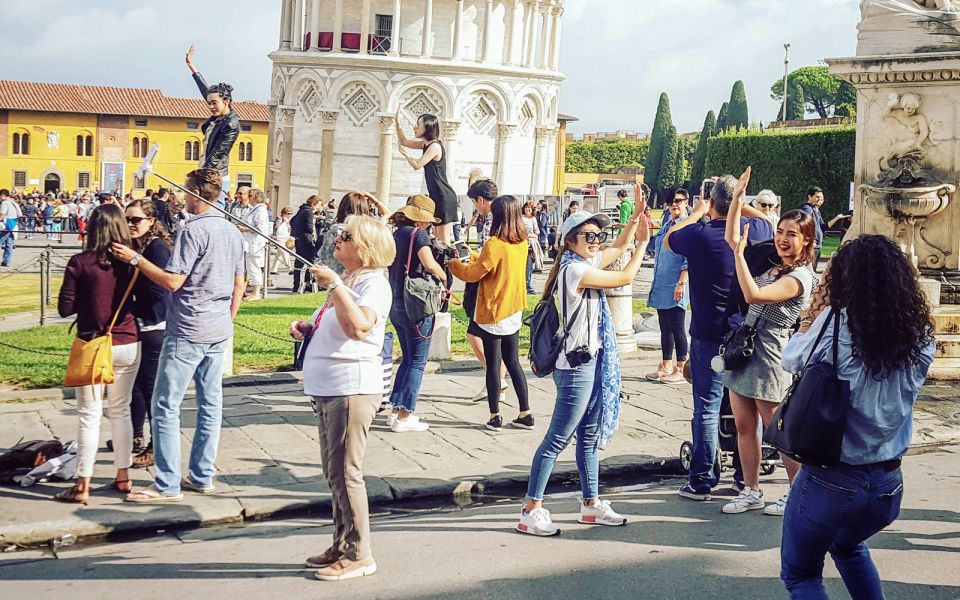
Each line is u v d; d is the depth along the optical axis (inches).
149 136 3816.4
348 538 235.0
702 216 341.1
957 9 544.7
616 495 316.5
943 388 485.4
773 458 334.0
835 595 230.8
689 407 437.4
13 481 300.7
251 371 474.9
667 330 482.9
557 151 3811.5
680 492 314.2
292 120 2345.0
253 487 305.3
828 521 183.6
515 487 326.0
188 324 285.6
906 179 547.2
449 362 509.7
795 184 2139.5
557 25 2500.0
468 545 260.8
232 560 248.8
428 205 379.6
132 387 295.6
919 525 280.5
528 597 224.1
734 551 257.9
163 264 298.4
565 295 265.3
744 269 275.4
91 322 278.2
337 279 223.6
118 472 293.0
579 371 265.6
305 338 268.8
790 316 280.5
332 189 2292.1
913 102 538.0
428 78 2265.0
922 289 186.7
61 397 415.8
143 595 223.6
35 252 1486.2
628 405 438.3
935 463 355.6
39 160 3713.1
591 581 234.7
